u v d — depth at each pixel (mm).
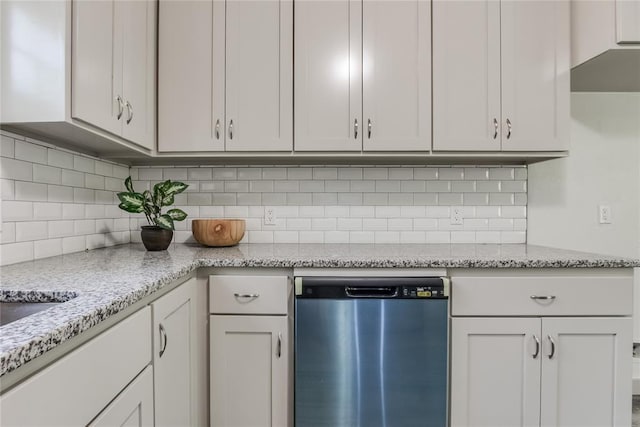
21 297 865
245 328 1398
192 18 1656
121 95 1354
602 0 1510
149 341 988
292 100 1647
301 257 1433
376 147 1647
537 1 1652
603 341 1377
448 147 1647
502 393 1377
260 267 1406
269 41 1647
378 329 1325
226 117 1653
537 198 1988
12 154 1222
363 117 1643
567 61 1649
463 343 1373
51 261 1312
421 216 2000
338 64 1643
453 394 1372
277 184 2004
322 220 2002
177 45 1656
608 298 1375
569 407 1375
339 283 1330
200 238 1775
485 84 1646
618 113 1969
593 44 1551
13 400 517
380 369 1330
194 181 2006
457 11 1646
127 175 1982
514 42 1649
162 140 1662
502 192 1997
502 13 1648
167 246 1688
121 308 792
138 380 915
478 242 1992
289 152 1664
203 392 1411
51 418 594
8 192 1209
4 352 489
